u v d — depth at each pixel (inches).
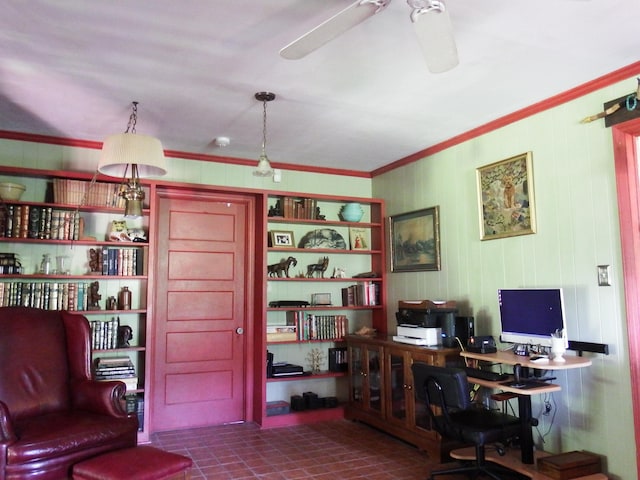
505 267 141.6
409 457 138.6
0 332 118.9
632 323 108.3
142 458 95.1
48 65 107.7
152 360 164.4
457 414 123.3
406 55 104.0
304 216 188.5
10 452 93.2
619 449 109.9
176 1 84.1
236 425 173.9
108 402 115.4
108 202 157.2
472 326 142.2
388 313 193.5
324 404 183.2
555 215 127.5
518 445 129.2
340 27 72.7
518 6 86.5
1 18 88.8
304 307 182.7
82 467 94.4
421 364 119.1
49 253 156.6
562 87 122.2
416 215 178.4
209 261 180.9
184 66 108.7
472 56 105.1
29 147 156.2
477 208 151.9
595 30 94.9
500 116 141.9
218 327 179.9
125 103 129.8
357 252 195.6
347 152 178.1
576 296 121.2
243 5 85.5
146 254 160.6
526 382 114.0
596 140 118.2
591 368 117.0
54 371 123.7
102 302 161.3
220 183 181.6
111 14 88.0
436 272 168.7
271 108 134.2
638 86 105.8
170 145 168.1
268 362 176.4
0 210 142.9
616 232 113.0
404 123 147.1
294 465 132.5
